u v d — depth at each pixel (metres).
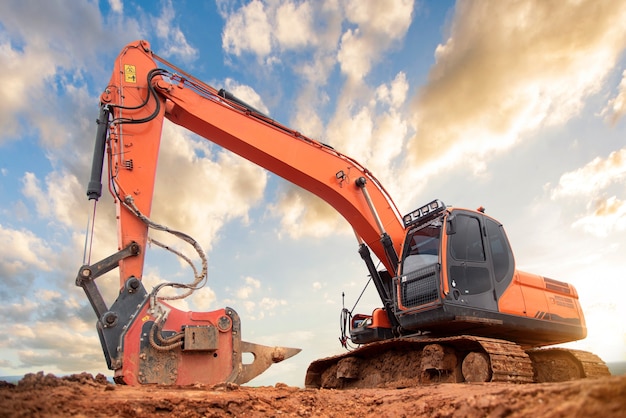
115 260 9.60
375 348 11.79
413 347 11.20
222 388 8.51
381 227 12.74
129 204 10.12
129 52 11.44
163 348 8.98
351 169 13.10
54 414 5.93
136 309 9.17
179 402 7.02
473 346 10.26
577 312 12.57
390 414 7.50
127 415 6.46
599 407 4.53
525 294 11.55
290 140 12.52
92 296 9.21
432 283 10.59
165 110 11.62
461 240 11.05
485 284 10.93
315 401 8.29
